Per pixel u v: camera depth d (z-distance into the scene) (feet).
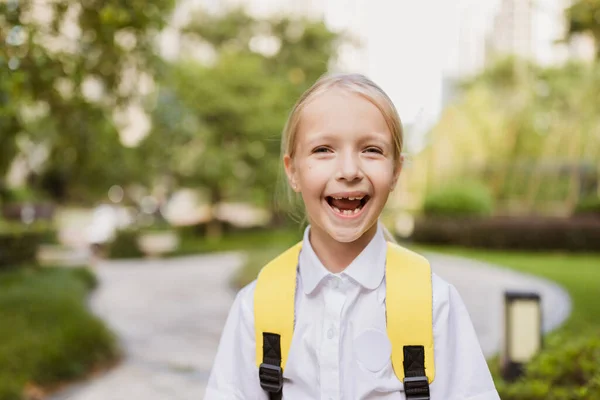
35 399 13.44
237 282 34.76
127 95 17.43
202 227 75.41
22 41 12.41
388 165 3.58
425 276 3.70
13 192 51.44
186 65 61.52
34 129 25.36
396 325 3.59
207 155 64.28
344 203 3.60
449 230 56.80
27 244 38.17
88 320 19.21
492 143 64.34
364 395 3.53
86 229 65.05
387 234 4.32
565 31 17.60
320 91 3.64
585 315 23.17
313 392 3.61
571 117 62.28
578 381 9.86
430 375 3.53
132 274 42.68
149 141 59.41
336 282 3.70
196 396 14.93
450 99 68.44
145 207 74.43
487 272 39.06
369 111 3.54
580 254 51.80
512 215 61.98
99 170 52.70
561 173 62.28
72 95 15.66
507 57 66.69
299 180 3.68
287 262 3.95
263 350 3.75
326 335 3.61
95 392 14.93
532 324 13.65
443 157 66.39
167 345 20.80
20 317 18.88
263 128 64.18
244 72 64.80
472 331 3.76
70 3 13.30
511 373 13.62
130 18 13.74
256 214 94.27
